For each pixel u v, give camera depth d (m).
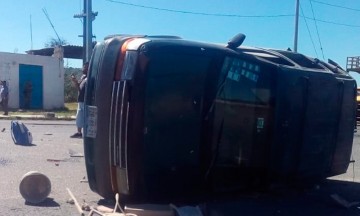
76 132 16.39
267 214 6.66
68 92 40.56
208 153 6.70
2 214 6.17
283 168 7.23
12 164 9.63
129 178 6.18
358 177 9.93
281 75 7.01
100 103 6.42
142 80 6.09
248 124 7.07
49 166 9.59
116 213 6.06
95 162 6.59
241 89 6.98
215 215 6.44
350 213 6.92
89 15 25.67
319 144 7.79
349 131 8.61
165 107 6.30
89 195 7.29
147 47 6.11
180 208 6.06
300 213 6.80
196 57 6.52
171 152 6.41
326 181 9.30
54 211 6.38
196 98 6.55
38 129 17.69
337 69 8.68
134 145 6.11
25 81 30.30
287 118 7.14
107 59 6.38
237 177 7.10
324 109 7.80
